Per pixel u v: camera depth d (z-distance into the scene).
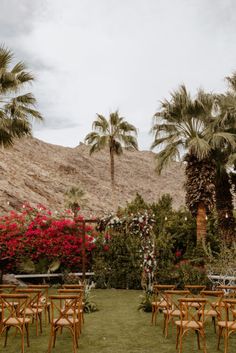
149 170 145.00
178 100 17.48
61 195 85.00
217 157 18.03
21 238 15.43
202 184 16.59
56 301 11.73
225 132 17.72
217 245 16.89
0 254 15.12
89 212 69.75
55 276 15.71
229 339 7.58
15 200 55.75
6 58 15.73
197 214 16.73
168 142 17.94
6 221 15.73
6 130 15.56
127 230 13.72
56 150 143.38
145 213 13.70
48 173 98.56
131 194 125.81
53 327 6.85
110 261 15.31
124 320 9.38
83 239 14.72
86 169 135.00
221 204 18.33
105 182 128.00
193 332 8.12
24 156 110.00
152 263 13.02
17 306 7.64
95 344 7.30
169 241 15.81
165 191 131.88
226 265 13.48
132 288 14.94
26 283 15.45
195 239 17.55
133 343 7.36
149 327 8.64
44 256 15.69
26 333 7.58
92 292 14.10
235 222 18.50
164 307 8.96
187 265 14.38
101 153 152.38
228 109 17.27
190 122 17.64
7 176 72.38
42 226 16.11
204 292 7.70
